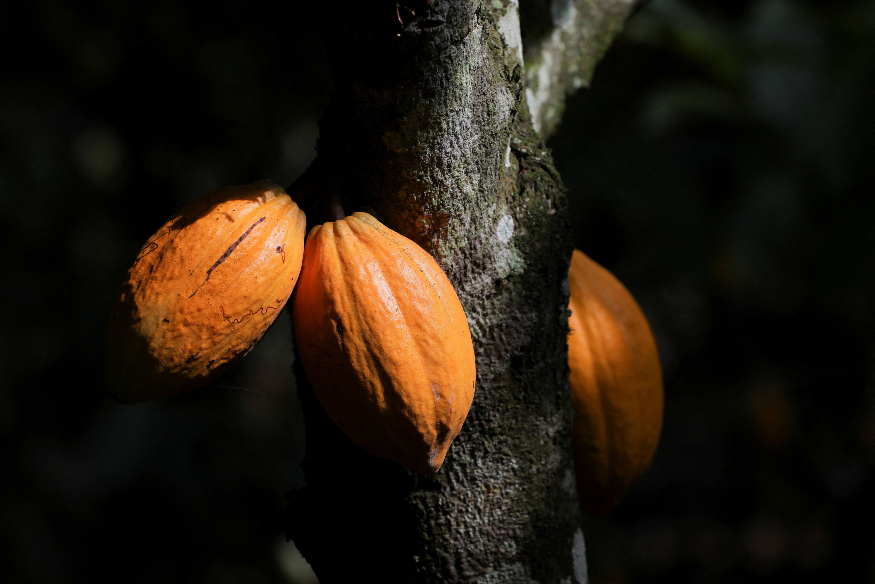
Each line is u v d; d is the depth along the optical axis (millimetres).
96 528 3656
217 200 1041
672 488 4527
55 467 3754
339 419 1022
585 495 1571
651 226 3420
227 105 3910
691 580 4129
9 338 3773
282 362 4977
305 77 3799
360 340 985
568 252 1285
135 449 3682
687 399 4250
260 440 4133
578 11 1773
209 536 3686
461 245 1148
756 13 3188
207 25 3803
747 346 3844
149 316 985
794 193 3084
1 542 3506
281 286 1023
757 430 3936
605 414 1479
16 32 3695
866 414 3822
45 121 3828
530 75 1649
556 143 3512
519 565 1281
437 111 1025
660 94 3256
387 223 1130
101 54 3824
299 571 3602
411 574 1242
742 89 3188
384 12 916
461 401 1025
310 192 1132
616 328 1487
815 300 3422
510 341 1220
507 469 1252
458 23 965
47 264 3889
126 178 4016
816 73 3023
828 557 3881
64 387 3873
